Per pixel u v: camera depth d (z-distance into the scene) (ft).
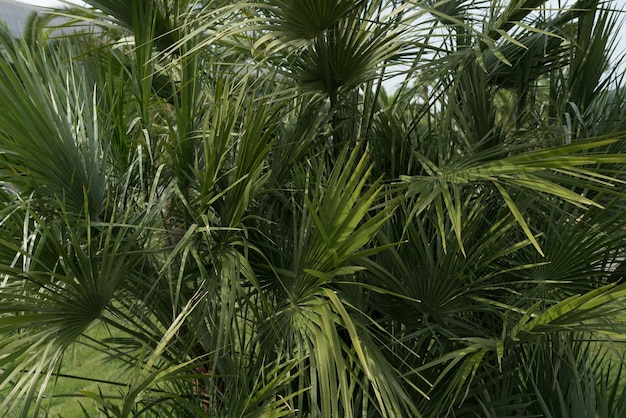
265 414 4.73
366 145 7.29
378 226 4.53
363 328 5.26
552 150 4.78
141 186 6.05
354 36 6.54
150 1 6.55
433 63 6.63
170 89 7.39
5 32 5.80
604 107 7.39
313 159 6.55
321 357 4.58
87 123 6.17
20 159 5.37
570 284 6.43
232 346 5.53
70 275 5.25
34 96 5.53
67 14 7.27
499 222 5.94
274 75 6.79
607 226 6.04
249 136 5.41
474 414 6.19
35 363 4.52
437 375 6.29
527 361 6.83
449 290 6.05
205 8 6.30
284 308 5.72
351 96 7.48
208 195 5.45
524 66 7.84
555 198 6.50
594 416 6.09
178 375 4.58
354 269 4.63
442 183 5.66
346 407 4.38
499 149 6.36
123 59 6.87
